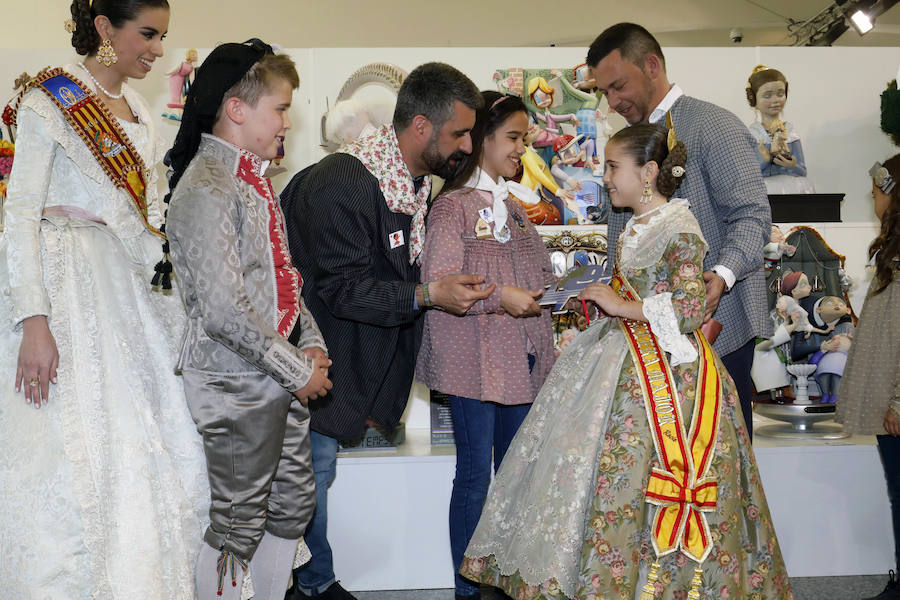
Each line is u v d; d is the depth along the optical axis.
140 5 2.02
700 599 2.10
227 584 1.97
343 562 2.83
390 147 2.44
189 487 2.05
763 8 9.12
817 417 3.12
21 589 1.78
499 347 2.51
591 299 2.28
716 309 2.37
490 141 2.56
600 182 3.44
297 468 2.13
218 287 1.84
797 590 2.77
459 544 2.52
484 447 2.50
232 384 1.93
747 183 2.37
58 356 1.87
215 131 2.04
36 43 6.80
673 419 2.14
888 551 2.92
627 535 2.09
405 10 8.61
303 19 8.38
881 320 2.69
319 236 2.33
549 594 2.06
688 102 2.52
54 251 1.93
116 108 2.13
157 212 2.27
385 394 2.53
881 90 3.77
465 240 2.51
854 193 3.79
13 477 1.82
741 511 2.21
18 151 1.93
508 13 8.80
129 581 1.80
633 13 9.05
